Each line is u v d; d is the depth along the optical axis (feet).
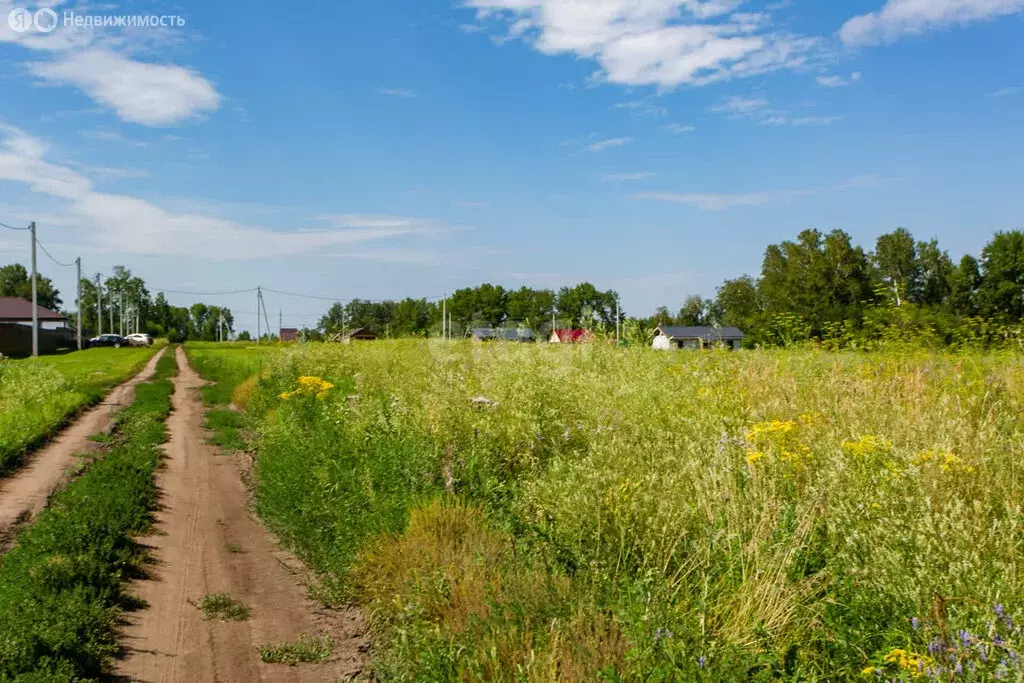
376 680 18.21
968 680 11.59
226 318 561.43
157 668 18.98
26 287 447.01
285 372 72.02
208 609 22.90
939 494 17.61
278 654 19.65
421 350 65.51
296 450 38.06
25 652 17.92
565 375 39.65
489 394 35.83
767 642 13.70
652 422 29.27
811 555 16.14
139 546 29.01
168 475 42.63
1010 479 18.97
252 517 34.12
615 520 18.93
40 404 64.80
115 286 453.58
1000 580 13.73
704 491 19.69
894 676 12.37
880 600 14.01
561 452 29.22
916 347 45.09
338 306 384.06
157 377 114.42
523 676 15.05
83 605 21.44
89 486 36.17
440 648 17.33
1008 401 28.94
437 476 27.68
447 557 21.91
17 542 27.99
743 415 29.68
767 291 231.30
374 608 22.08
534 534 21.39
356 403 40.96
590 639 15.55
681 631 13.85
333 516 28.68
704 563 16.34
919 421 23.85
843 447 20.99
